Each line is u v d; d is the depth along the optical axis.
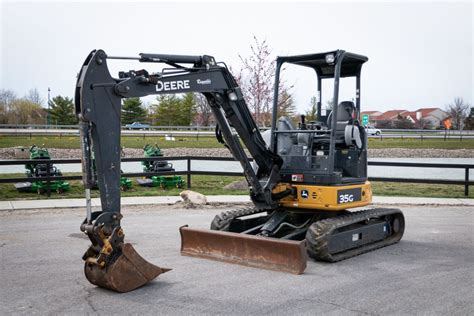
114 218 6.59
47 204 13.85
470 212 14.02
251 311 6.05
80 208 13.54
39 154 16.72
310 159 8.91
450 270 8.00
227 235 8.18
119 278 6.64
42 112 79.62
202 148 32.34
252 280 7.29
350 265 8.25
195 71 7.84
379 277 7.54
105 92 6.61
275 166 9.04
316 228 8.29
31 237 10.06
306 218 9.69
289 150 9.36
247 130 8.70
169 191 16.70
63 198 14.98
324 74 10.13
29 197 15.19
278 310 6.09
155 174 16.75
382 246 9.62
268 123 20.98
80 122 6.51
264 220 9.96
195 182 19.59
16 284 7.06
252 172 8.74
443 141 45.78
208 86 7.96
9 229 10.82
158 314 5.93
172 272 7.66
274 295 6.64
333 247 8.41
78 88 6.55
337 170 9.57
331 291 6.83
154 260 8.34
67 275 7.49
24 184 16.27
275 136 9.41
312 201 8.81
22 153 27.83
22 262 8.23
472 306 6.31
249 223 9.74
